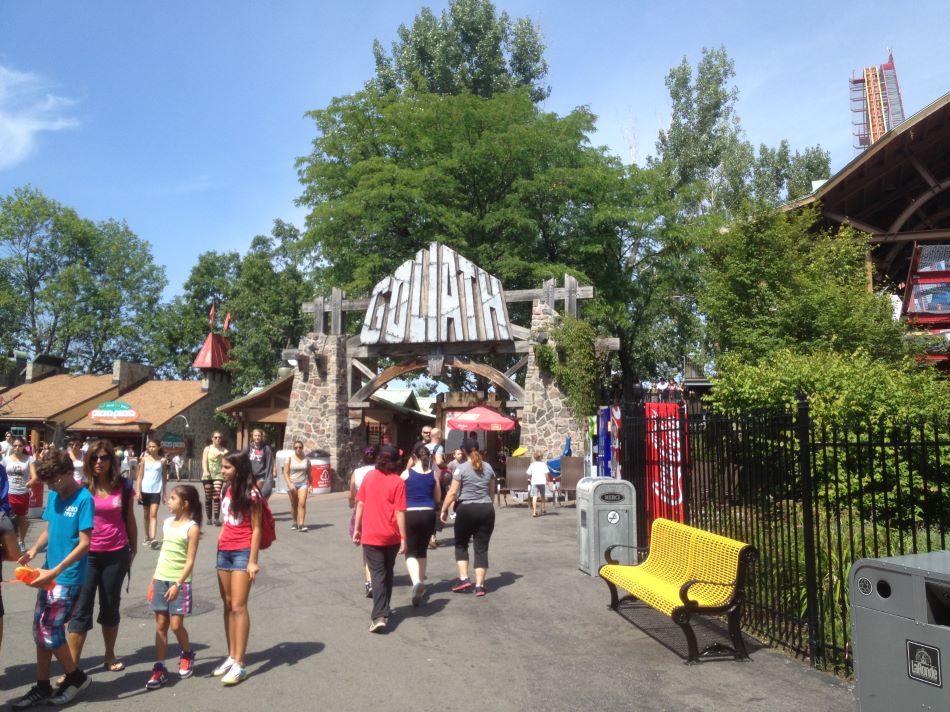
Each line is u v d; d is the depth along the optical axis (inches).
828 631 240.8
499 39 1598.2
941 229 794.8
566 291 840.9
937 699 135.6
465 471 329.7
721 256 684.7
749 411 271.7
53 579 197.3
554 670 222.7
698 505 315.3
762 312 634.8
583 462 691.4
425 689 208.1
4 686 214.2
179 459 1400.1
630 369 1239.5
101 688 211.3
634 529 361.1
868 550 264.5
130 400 1642.5
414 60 1574.8
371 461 370.9
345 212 1071.6
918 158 797.2
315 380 941.8
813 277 646.5
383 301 902.4
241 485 222.1
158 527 571.8
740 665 225.0
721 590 237.6
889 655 145.6
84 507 208.1
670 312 1214.9
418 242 1134.4
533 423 815.7
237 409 1333.7
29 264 2156.7
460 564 328.8
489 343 858.1
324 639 259.1
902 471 309.6
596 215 1080.2
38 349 2165.4
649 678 214.1
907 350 591.8
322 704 197.6
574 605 301.9
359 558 420.8
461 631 267.0
